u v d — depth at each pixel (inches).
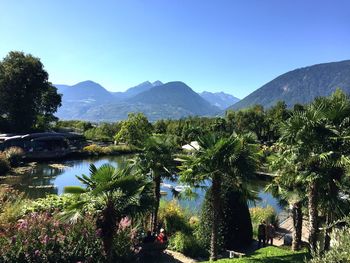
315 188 445.7
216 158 449.1
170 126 2815.0
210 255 515.8
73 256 402.0
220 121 2566.4
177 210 675.4
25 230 393.1
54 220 421.1
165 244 548.7
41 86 2564.0
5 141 1785.2
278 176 555.5
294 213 543.5
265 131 2488.9
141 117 2519.7
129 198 369.4
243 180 460.8
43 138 1968.5
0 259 362.3
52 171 1542.8
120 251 453.7
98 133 3009.4
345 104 430.6
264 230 623.8
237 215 605.3
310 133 434.9
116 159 2069.4
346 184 454.9
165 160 600.4
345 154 425.7
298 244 540.4
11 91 2390.5
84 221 433.4
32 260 374.0
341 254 181.3
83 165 1771.7
